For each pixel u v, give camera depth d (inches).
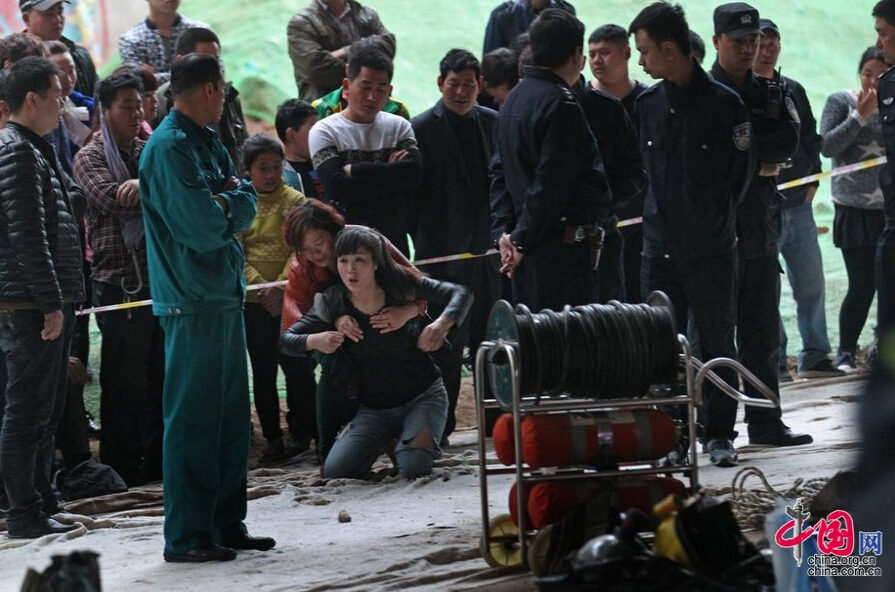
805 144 662.5
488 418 589.3
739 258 502.0
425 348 499.2
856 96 677.3
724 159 479.5
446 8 1010.1
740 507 382.3
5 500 471.2
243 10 944.9
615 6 1032.2
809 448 494.6
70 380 518.3
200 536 383.2
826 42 1050.1
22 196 417.1
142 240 522.6
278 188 561.0
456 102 563.5
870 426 241.6
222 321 384.5
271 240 559.5
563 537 324.5
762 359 506.9
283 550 392.2
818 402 601.0
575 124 450.3
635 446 338.3
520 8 701.3
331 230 508.7
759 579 285.6
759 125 500.1
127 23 867.4
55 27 604.7
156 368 540.4
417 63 952.9
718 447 477.4
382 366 506.9
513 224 480.4
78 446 519.8
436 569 356.5
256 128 855.7
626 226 587.2
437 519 423.2
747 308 506.6
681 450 382.3
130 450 527.5
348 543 394.6
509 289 601.6
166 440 384.2
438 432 508.4
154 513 470.0
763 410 508.7
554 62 458.6
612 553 283.3
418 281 506.6
